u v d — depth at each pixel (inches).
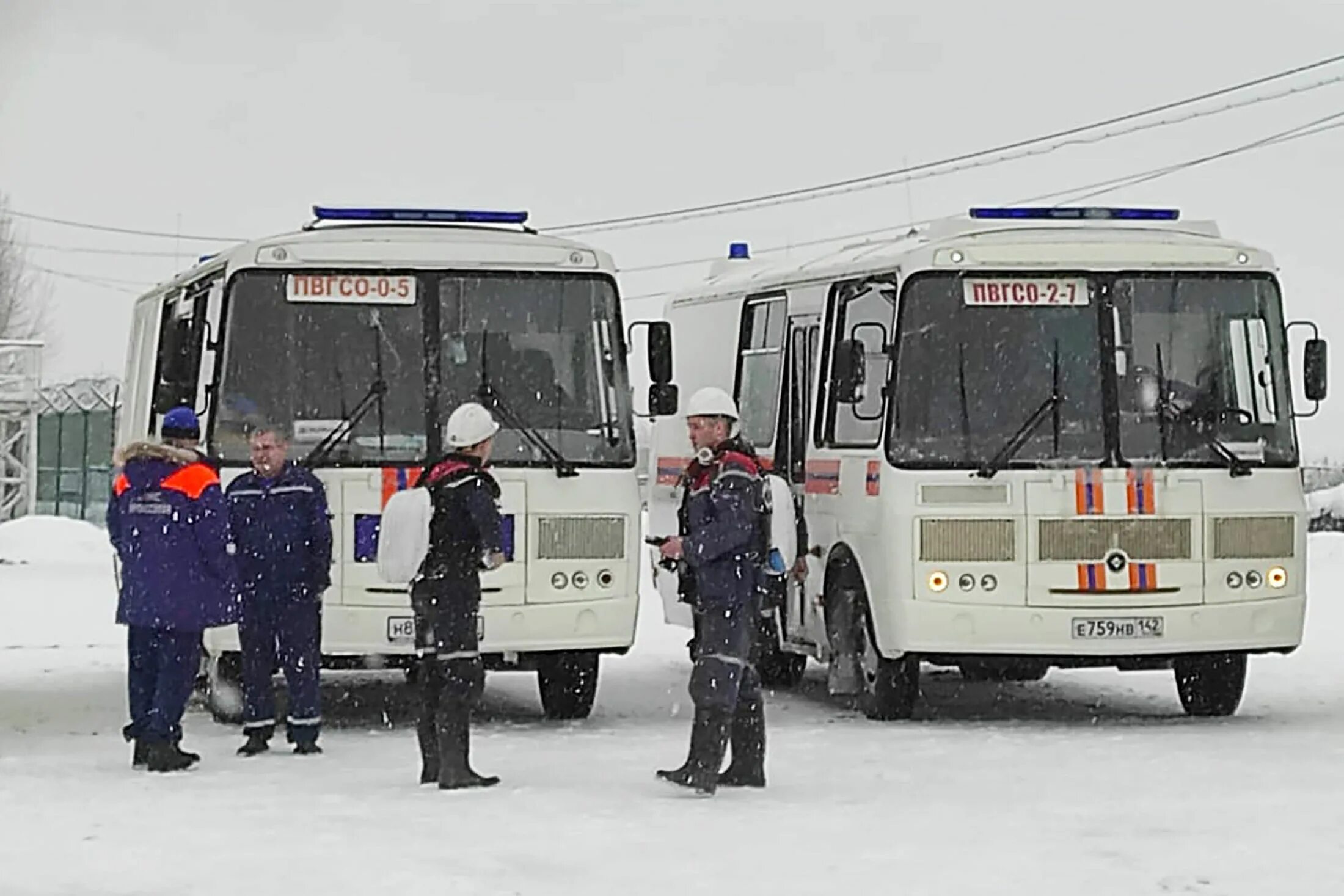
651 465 838.5
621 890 350.9
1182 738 571.8
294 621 541.0
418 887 352.5
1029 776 488.4
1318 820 422.6
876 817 425.7
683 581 463.2
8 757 541.6
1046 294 614.2
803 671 778.2
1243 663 639.1
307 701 542.0
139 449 502.6
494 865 372.2
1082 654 598.9
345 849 388.2
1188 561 602.9
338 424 599.8
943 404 606.9
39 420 1948.8
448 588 464.8
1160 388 611.8
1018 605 597.3
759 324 738.8
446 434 558.3
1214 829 410.9
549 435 606.9
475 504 464.1
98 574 1449.3
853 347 611.5
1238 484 608.4
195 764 512.7
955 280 612.4
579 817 425.4
